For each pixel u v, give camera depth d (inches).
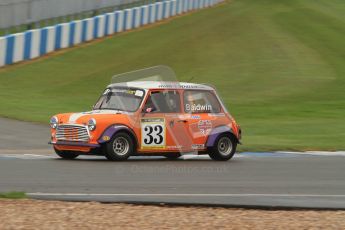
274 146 2583.7
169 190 1539.1
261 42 5935.0
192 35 6127.0
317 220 1235.2
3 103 3435.0
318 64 5201.8
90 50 5221.5
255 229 1147.9
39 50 4872.0
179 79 4409.5
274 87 4347.9
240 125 3221.0
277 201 1435.8
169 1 7293.3
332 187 1692.9
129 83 2123.5
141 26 6579.7
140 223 1152.2
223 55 5305.1
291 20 7352.4
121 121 2015.3
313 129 3134.8
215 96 2182.6
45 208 1235.9
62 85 4141.2
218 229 1136.2
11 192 1373.0
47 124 2933.1
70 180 1627.7
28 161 1977.1
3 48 4456.2
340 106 3860.7
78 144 1991.9
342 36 6574.8
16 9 5059.1
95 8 6422.2
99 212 1221.1
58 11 5708.7
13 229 1083.9
